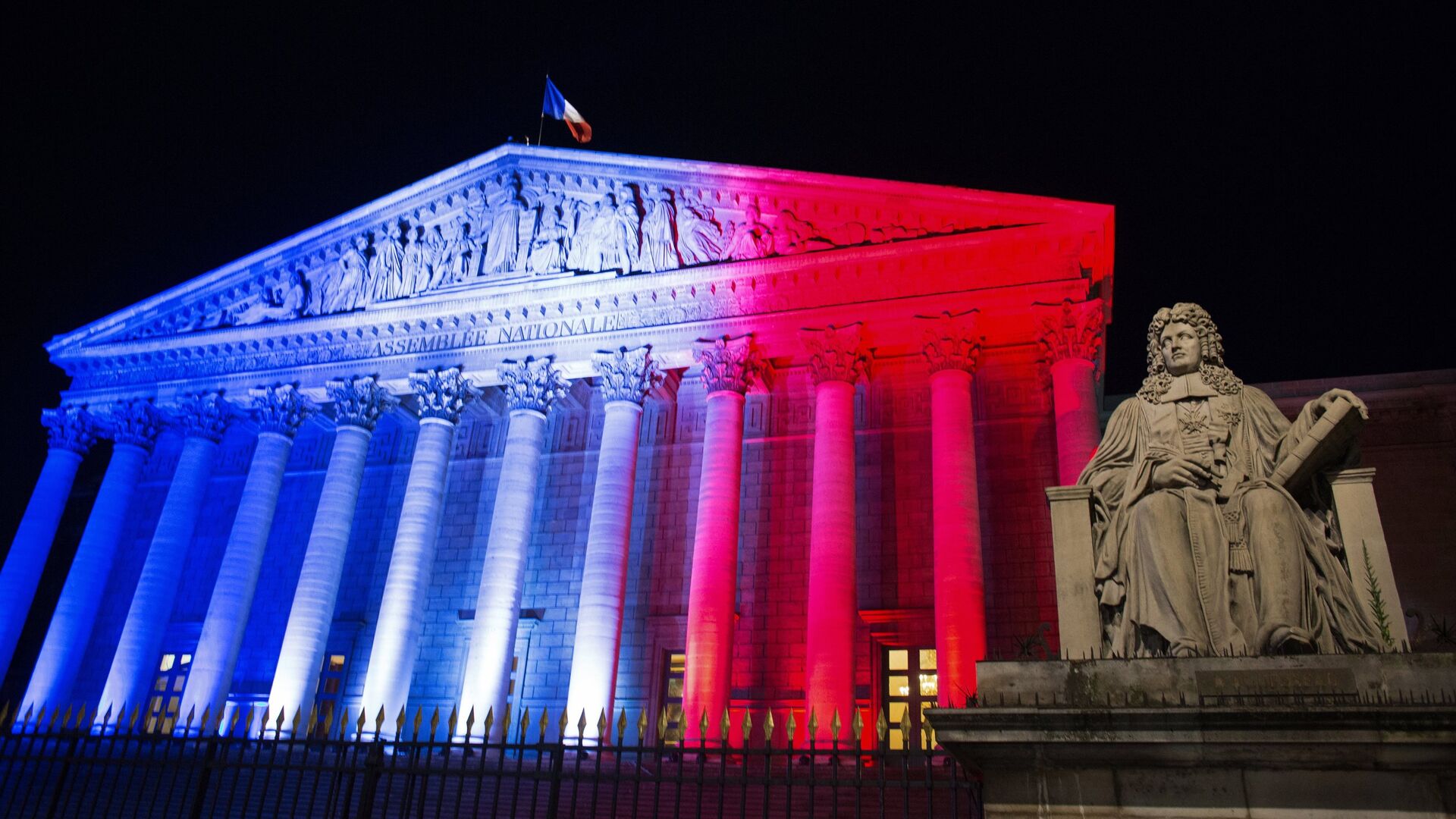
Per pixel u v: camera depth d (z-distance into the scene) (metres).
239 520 40.03
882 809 10.49
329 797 13.12
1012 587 34.69
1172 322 11.87
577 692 32.94
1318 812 8.24
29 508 44.00
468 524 43.38
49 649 41.00
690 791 23.38
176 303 46.03
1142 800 8.63
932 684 34.53
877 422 38.81
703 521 34.25
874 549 36.97
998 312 34.81
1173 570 10.12
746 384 36.44
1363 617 9.70
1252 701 8.69
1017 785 8.98
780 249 37.56
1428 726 7.95
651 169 40.06
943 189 36.12
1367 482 10.41
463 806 21.70
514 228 41.50
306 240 44.59
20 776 15.44
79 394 46.31
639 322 38.47
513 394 38.91
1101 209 34.16
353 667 41.69
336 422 43.06
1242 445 10.96
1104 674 9.23
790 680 35.66
